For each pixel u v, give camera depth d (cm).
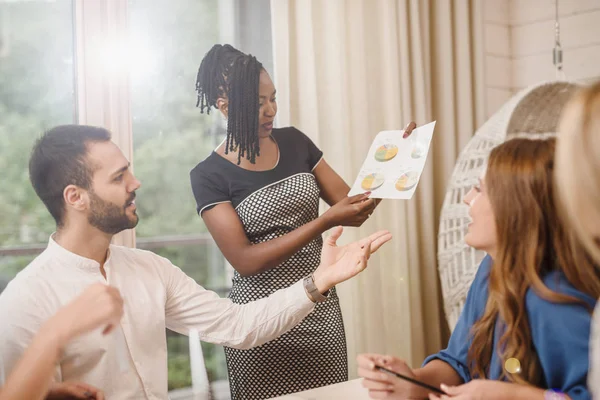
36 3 211
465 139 285
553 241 104
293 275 180
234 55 185
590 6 277
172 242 235
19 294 122
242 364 181
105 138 131
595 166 66
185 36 234
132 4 224
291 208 182
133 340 133
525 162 107
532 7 300
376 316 258
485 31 301
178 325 151
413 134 169
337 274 143
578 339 97
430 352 276
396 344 264
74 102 216
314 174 200
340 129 249
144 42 227
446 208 229
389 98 262
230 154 187
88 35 212
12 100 208
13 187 209
